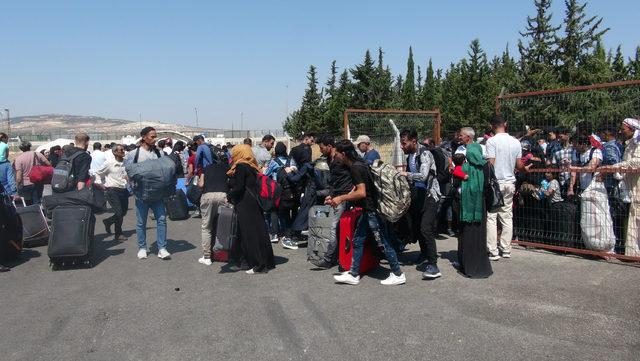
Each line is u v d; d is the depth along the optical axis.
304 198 7.69
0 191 6.92
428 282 5.79
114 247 8.18
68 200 6.86
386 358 3.84
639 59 33.69
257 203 6.40
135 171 6.86
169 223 10.77
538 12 36.22
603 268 6.14
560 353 3.88
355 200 5.62
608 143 6.76
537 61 33.41
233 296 5.43
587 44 32.31
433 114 10.73
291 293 5.49
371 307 4.98
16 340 4.35
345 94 34.69
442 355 3.88
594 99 6.82
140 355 4.00
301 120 39.22
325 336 4.29
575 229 6.87
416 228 6.29
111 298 5.46
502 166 6.57
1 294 5.68
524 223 7.45
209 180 6.83
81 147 7.21
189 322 4.69
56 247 6.55
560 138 7.55
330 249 6.43
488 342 4.10
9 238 7.02
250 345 4.14
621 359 3.77
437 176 6.16
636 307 4.78
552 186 7.01
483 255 5.94
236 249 6.70
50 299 5.47
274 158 8.93
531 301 5.03
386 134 10.51
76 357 3.98
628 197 6.43
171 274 6.40
